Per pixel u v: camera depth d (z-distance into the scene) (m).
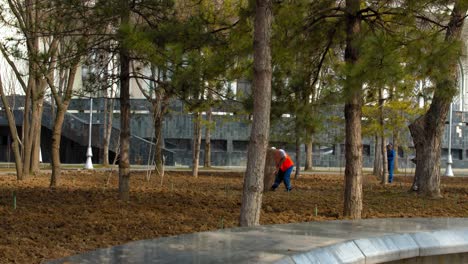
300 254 4.17
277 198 15.60
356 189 11.20
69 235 8.99
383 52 9.00
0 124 40.88
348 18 11.00
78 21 12.70
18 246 8.09
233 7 14.91
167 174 26.31
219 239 4.70
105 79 13.80
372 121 21.89
